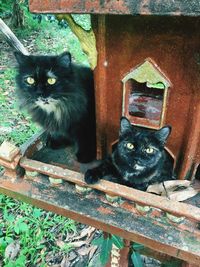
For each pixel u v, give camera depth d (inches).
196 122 14.4
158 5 9.3
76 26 14.4
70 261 27.2
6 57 51.8
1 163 16.1
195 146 15.4
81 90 17.8
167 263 23.1
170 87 14.4
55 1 10.5
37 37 61.2
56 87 17.0
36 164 15.8
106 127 17.4
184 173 16.2
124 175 17.3
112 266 22.7
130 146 16.5
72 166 17.7
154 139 16.1
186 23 12.5
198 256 13.1
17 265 25.4
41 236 28.5
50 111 17.9
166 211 13.9
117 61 14.8
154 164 16.7
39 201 15.9
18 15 62.2
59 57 17.1
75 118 17.8
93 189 15.8
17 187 16.4
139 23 13.4
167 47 13.5
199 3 8.9
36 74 17.0
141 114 16.7
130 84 15.5
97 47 14.7
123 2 9.7
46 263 27.1
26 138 36.6
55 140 19.3
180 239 13.7
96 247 27.8
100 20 13.8
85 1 10.1
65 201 15.6
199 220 13.0
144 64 14.2
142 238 14.1
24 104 18.5
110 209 15.1
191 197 15.6
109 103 16.4
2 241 27.7
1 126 38.8
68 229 29.7
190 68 13.6
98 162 18.0
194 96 14.0
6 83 46.2
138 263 20.1
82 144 18.3
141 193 14.1
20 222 28.6
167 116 15.5
